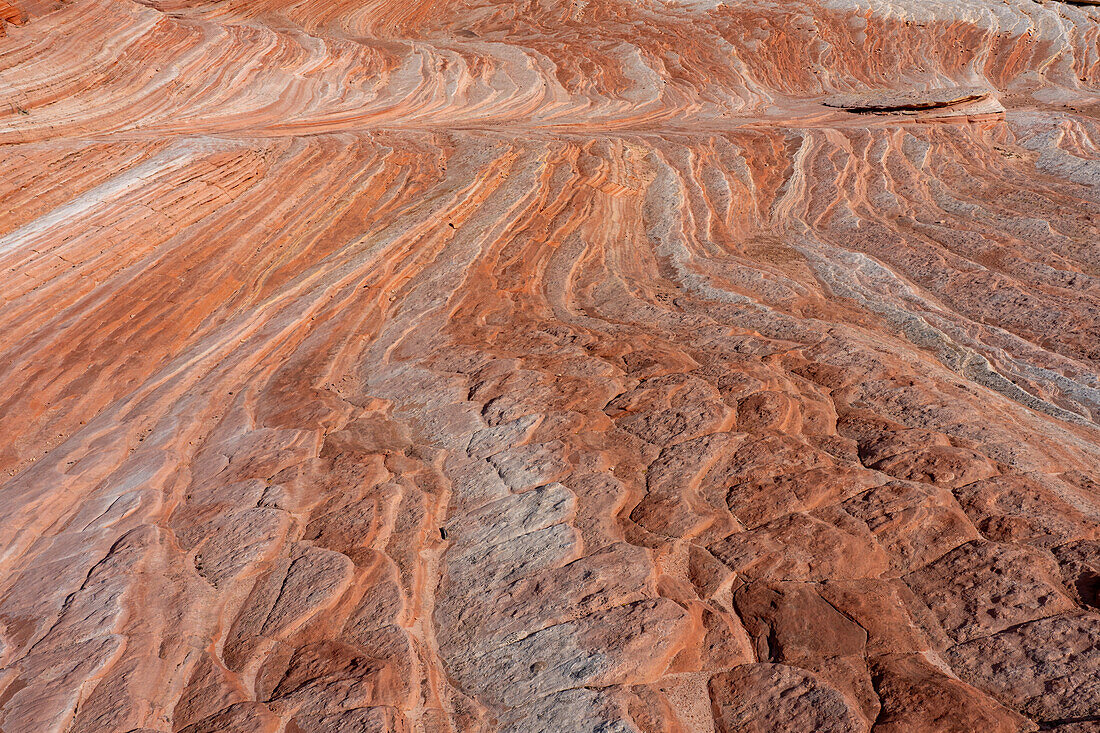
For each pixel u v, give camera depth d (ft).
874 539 19.84
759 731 15.58
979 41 105.60
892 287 38.09
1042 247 40.29
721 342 32.32
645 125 75.31
